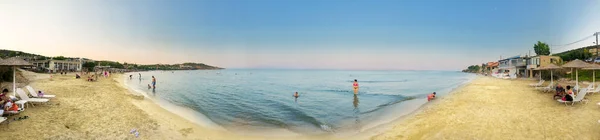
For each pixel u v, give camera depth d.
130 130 9.95
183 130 10.75
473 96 18.08
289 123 12.87
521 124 9.82
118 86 28.86
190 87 35.78
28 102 12.45
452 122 10.86
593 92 16.33
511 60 51.25
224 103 19.61
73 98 15.34
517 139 8.34
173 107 16.69
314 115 14.84
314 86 40.00
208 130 11.13
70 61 76.81
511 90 20.97
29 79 28.44
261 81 57.34
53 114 10.98
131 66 148.62
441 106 15.15
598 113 10.64
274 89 33.38
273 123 12.88
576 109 11.66
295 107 17.78
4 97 11.15
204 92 28.30
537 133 8.73
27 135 8.31
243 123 12.84
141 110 13.88
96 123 10.42
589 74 31.25
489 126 9.85
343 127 11.97
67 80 31.70
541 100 14.86
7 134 8.23
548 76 32.66
